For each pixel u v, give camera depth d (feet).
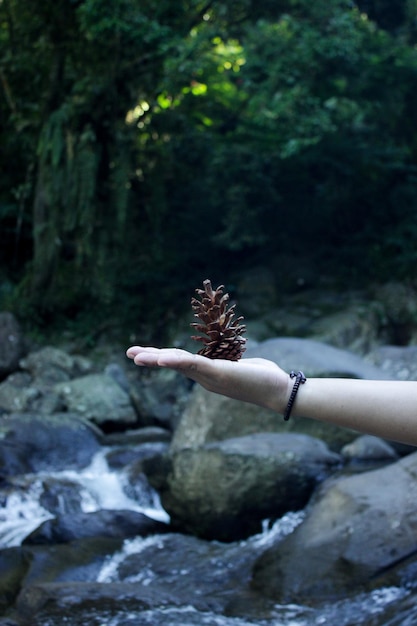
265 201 46.65
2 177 46.14
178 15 40.01
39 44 42.78
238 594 15.42
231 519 18.79
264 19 41.98
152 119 43.45
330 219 49.21
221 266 47.98
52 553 17.78
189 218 47.01
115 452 27.25
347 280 46.68
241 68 40.57
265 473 18.89
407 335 44.32
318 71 40.73
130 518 19.74
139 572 17.19
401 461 17.56
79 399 32.04
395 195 47.96
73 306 43.93
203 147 45.88
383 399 4.17
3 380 35.68
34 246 42.91
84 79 40.81
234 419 23.29
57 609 14.25
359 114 44.83
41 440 26.84
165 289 45.29
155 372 40.16
